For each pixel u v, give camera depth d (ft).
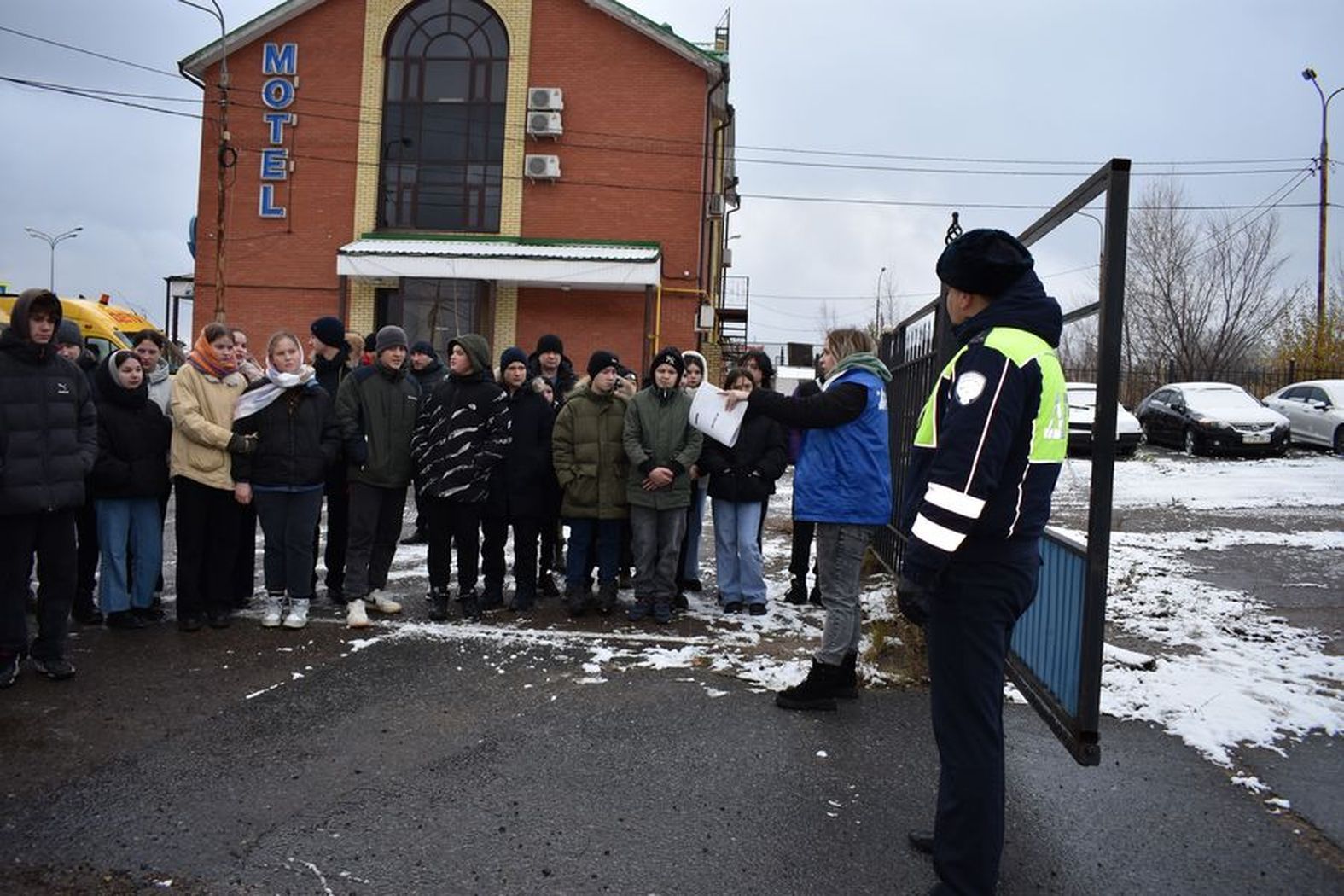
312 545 21.35
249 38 75.66
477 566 23.47
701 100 74.84
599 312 74.69
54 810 12.40
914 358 25.43
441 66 76.54
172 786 13.17
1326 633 21.53
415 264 70.59
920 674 18.28
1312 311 98.68
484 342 22.57
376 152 76.18
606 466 22.71
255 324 76.59
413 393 22.33
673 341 75.20
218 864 11.16
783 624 22.66
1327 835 12.27
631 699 16.98
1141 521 37.40
